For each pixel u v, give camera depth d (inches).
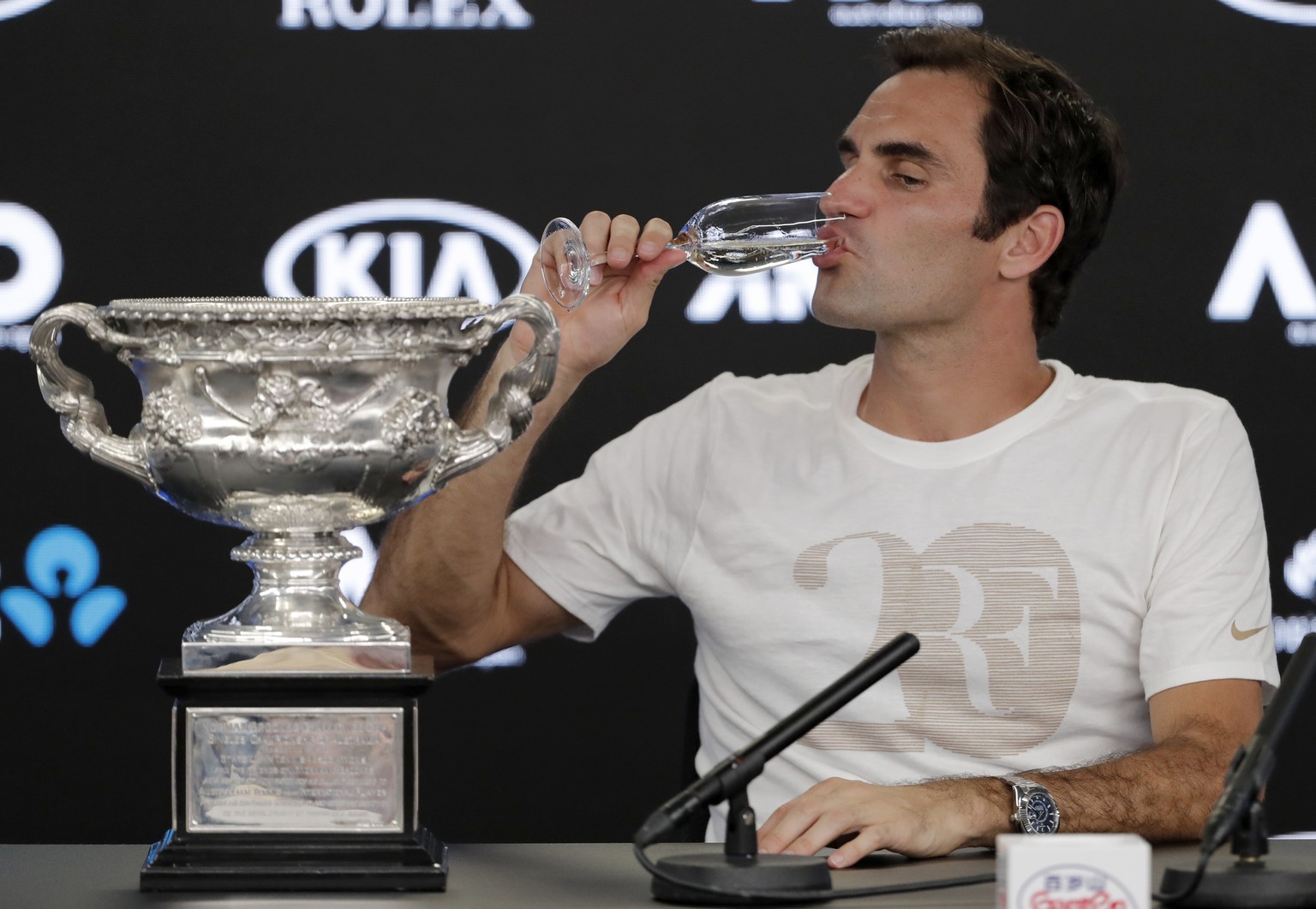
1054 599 269.9
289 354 164.6
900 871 182.1
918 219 267.9
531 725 401.1
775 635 278.2
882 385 283.6
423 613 281.6
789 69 398.9
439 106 396.8
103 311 170.7
